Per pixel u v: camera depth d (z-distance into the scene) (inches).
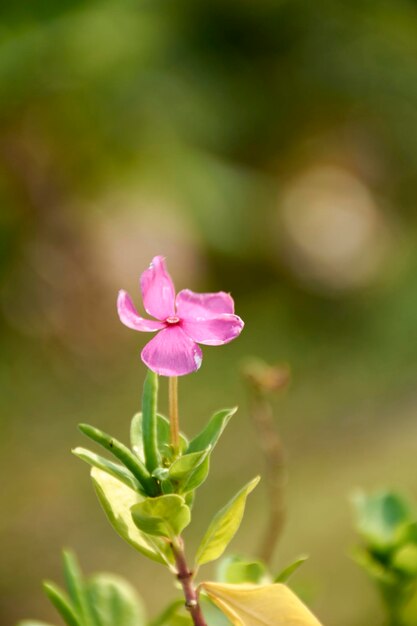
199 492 80.8
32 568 75.5
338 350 112.2
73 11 85.5
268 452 34.6
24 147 92.3
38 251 101.3
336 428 89.0
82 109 90.6
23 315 105.7
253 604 27.5
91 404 102.7
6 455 94.3
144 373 107.6
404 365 104.8
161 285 26.8
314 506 72.3
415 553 31.1
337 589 58.6
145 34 90.3
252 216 111.9
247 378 34.8
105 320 108.3
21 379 105.1
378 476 76.0
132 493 28.0
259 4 110.9
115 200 97.7
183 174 96.1
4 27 84.3
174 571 27.6
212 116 103.6
